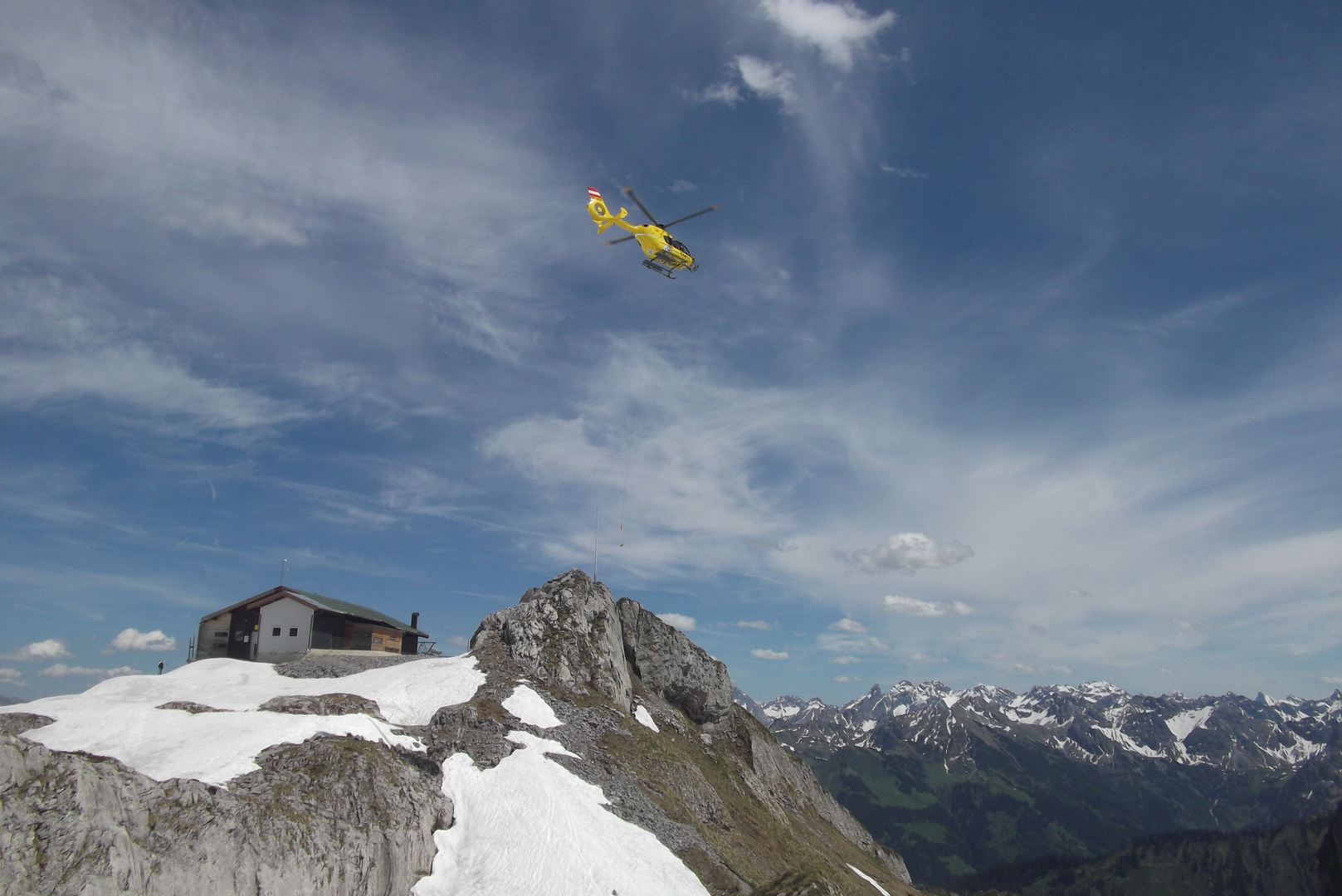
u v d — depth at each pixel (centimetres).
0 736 3341
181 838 3575
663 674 9300
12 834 3098
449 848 4825
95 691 6303
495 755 5647
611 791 5712
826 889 5597
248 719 5122
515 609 8450
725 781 7962
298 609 8088
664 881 4809
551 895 4441
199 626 8312
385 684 6694
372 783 4688
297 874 3853
